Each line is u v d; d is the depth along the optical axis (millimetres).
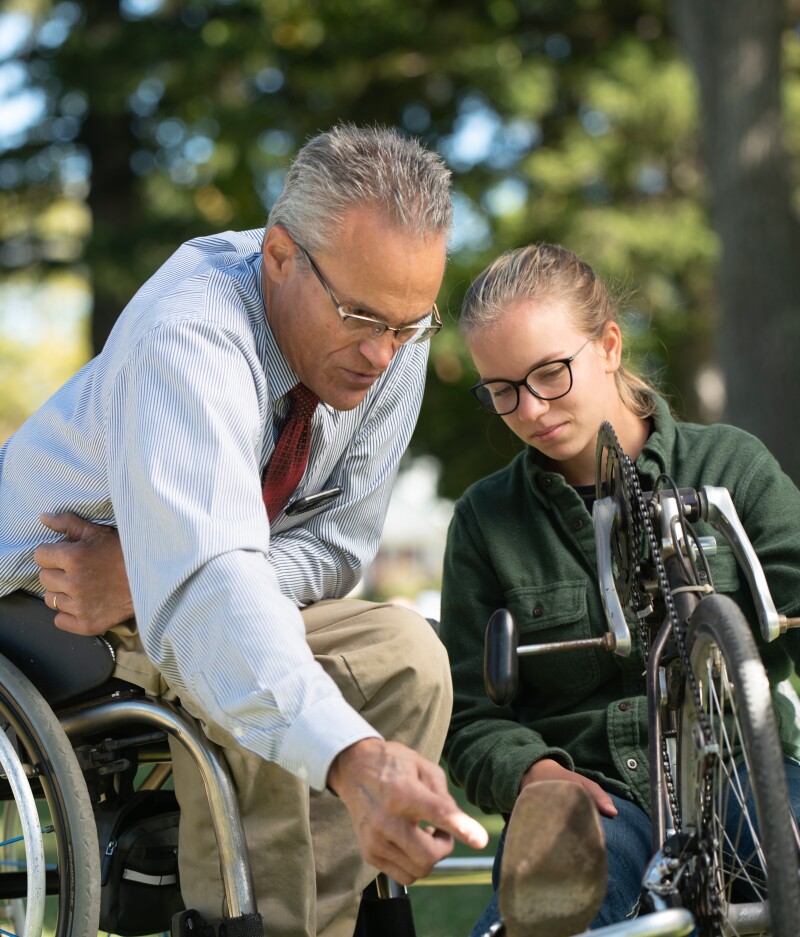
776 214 9750
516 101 14836
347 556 2561
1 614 2461
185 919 2184
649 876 1888
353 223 2160
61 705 2445
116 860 2373
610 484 2352
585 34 15750
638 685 2559
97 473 2352
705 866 1831
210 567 1919
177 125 14203
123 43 13547
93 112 13828
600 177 15703
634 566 2191
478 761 2453
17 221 14539
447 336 13852
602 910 2191
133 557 2035
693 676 1917
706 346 15805
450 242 2264
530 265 2615
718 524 2215
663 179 16344
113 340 2346
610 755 2496
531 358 2523
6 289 14500
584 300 2596
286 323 2277
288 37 14797
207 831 2238
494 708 2611
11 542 2465
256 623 1858
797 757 2535
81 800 2203
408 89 15258
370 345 2240
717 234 9992
